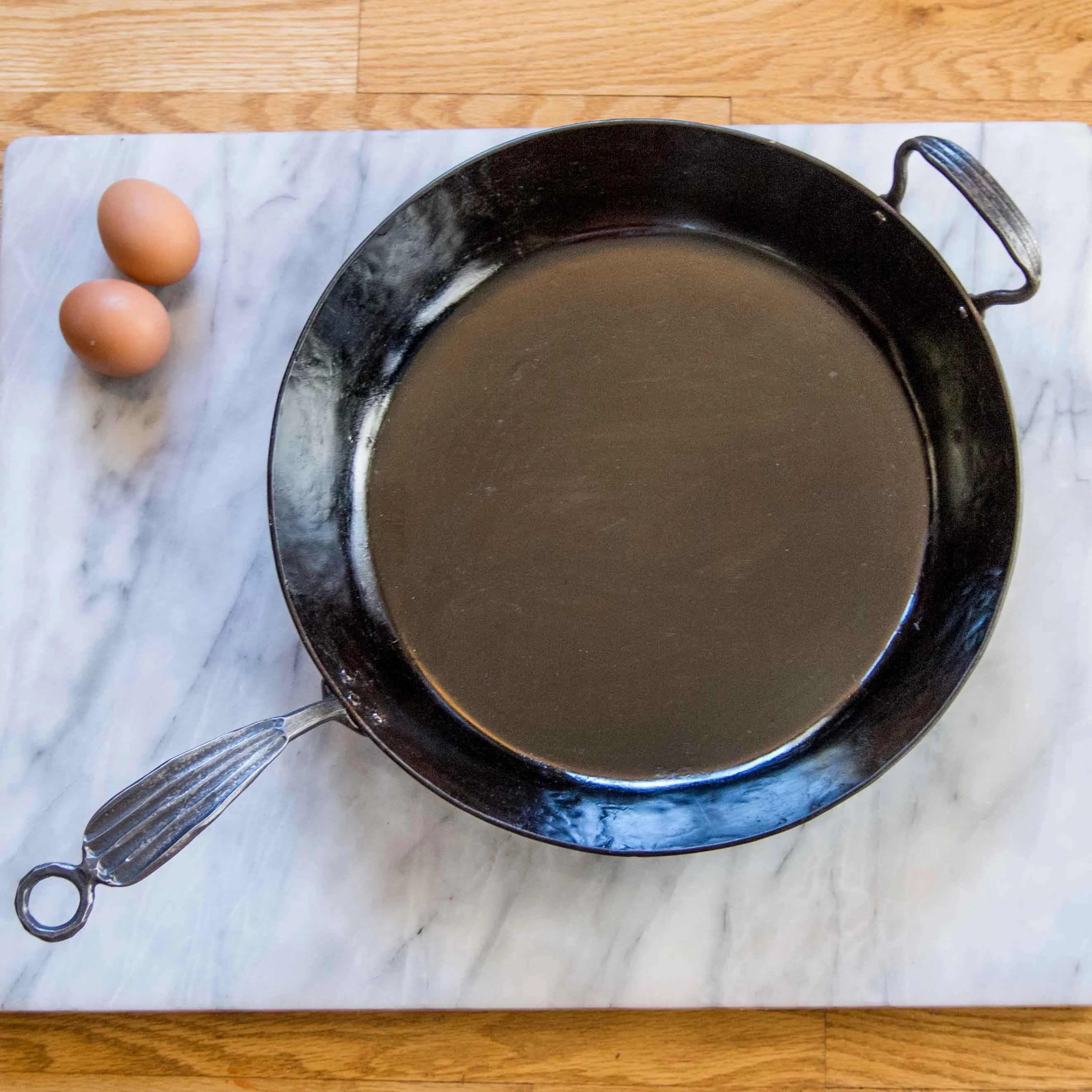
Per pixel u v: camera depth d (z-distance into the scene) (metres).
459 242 0.86
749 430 0.86
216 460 0.87
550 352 0.87
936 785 0.85
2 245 0.88
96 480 0.87
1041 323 0.87
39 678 0.86
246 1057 0.88
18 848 0.85
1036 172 0.87
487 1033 0.87
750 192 0.85
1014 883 0.84
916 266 0.82
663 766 0.84
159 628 0.86
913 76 0.92
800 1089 0.87
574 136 0.81
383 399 0.87
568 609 0.85
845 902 0.85
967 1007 0.86
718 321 0.87
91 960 0.85
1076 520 0.86
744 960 0.84
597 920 0.85
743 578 0.85
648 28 0.93
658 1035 0.87
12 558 0.87
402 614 0.86
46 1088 0.88
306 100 0.93
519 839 0.85
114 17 0.94
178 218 0.85
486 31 0.93
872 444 0.86
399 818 0.85
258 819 0.85
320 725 0.79
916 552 0.85
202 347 0.88
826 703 0.84
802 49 0.93
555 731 0.85
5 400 0.87
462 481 0.86
